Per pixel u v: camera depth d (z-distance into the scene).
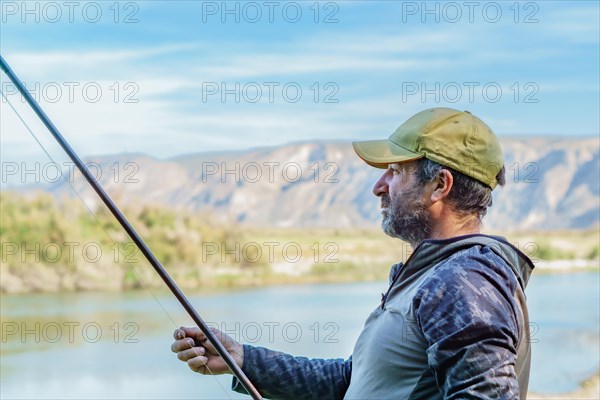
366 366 3.44
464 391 3.08
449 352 3.13
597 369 12.37
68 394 14.48
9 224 22.64
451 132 3.51
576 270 20.61
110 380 15.14
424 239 3.56
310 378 4.05
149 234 23.94
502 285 3.24
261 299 20.20
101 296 21.70
